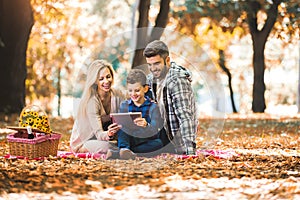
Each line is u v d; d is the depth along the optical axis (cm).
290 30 2630
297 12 2570
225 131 1516
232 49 4053
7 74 2028
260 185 687
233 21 2866
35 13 2423
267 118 2105
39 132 891
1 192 629
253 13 2738
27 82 3297
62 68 3712
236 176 740
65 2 2538
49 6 2386
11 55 2031
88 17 3794
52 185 664
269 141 1227
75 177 723
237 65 4809
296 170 806
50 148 901
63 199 605
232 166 823
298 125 1725
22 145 875
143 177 727
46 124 913
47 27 2900
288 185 683
